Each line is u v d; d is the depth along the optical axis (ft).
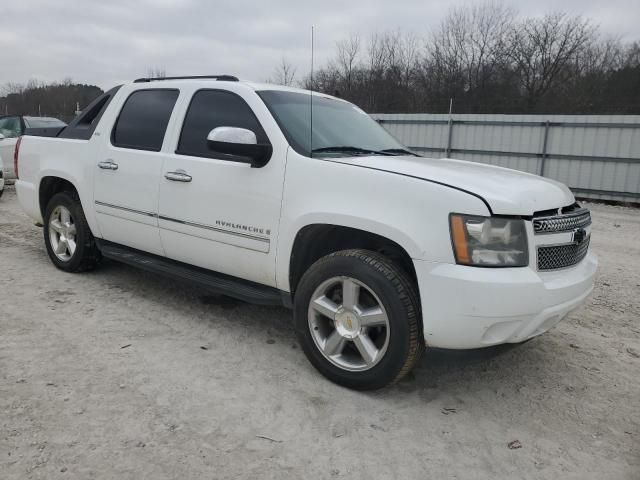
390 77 86.84
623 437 9.55
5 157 39.99
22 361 11.14
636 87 101.60
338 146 12.16
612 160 45.06
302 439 9.00
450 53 111.65
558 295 9.65
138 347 12.14
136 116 14.74
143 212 13.98
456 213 9.18
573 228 10.36
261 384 10.75
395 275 9.70
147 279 17.12
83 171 15.70
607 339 14.01
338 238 11.47
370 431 9.34
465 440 9.25
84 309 14.30
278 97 12.69
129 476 7.85
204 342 12.64
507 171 12.35
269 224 11.37
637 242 28.04
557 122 46.93
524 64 115.44
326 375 10.91
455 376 11.61
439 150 53.47
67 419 9.14
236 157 12.04
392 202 9.73
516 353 12.89
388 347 9.85
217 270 12.90
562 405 10.58
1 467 7.86
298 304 11.03
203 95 13.30
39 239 22.41
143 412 9.50
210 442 8.76
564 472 8.52
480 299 9.00
